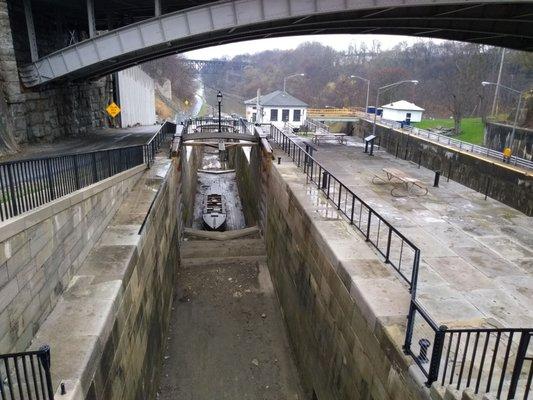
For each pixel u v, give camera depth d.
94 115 37.25
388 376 6.85
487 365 6.33
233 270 20.61
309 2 18.84
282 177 17.88
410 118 55.44
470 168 21.45
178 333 15.43
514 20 18.97
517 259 10.64
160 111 84.19
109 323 7.65
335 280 9.90
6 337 6.05
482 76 66.88
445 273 9.61
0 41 21.19
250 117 71.44
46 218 7.52
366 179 18.70
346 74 114.12
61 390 5.62
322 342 11.02
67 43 34.06
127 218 12.59
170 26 20.92
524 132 34.00
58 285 8.06
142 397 10.43
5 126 21.22
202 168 48.41
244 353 14.50
